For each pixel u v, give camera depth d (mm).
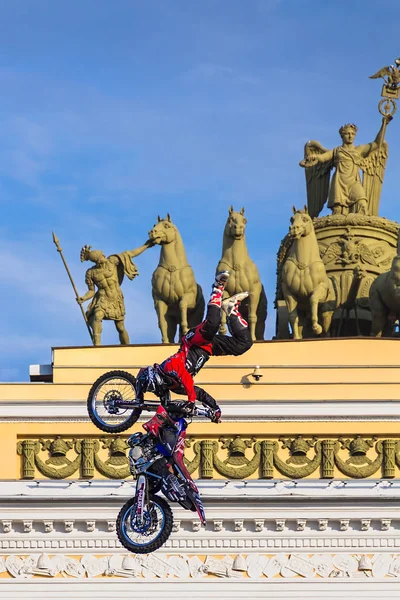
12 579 97000
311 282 106250
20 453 100188
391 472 100000
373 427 100688
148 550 53312
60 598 96938
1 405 100562
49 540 97375
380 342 102625
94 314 105750
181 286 106062
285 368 102062
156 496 53781
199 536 97562
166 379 54094
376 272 112312
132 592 97000
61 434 100438
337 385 101750
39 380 105000
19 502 97125
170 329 107062
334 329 110750
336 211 117000
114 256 106500
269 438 100875
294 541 97750
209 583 97188
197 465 100000
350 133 118500
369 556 97562
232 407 100875
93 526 97188
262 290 107438
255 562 97438
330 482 97875
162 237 106625
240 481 97875
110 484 97812
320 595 97125
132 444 53844
